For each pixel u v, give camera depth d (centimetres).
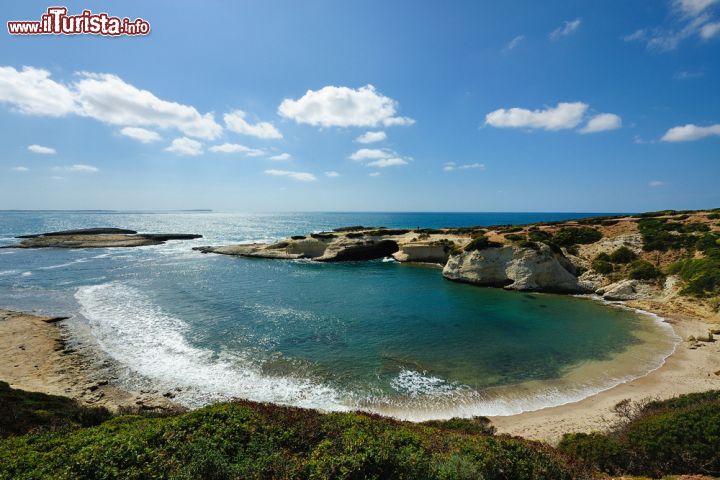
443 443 905
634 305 3247
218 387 1777
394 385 1811
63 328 2595
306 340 2395
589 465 999
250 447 803
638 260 3878
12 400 1299
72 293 3706
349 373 1934
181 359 2088
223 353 2177
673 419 1097
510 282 4094
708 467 948
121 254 7188
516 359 2105
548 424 1448
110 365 2000
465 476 708
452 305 3325
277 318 2880
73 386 1747
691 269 3250
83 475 628
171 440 787
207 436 816
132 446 720
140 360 2067
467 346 2302
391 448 771
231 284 4272
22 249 7825
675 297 3144
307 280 4584
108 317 2869
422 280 4625
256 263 6131
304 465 724
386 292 3884
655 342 2333
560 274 3919
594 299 3566
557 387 1784
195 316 2917
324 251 6788
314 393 1733
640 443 1055
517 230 5575
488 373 1936
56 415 1231
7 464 648
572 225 5519
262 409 1045
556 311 3119
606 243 4422
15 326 2583
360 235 7100
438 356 2148
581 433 1282
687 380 1788
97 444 721
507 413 1569
